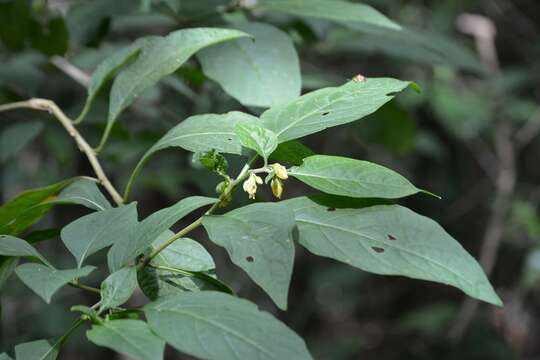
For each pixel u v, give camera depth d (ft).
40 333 6.04
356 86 2.71
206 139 2.70
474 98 7.47
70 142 4.74
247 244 2.39
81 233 2.64
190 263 2.65
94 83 3.19
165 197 6.80
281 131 2.64
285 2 3.42
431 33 4.21
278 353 2.28
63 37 3.94
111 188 3.00
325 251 2.48
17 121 4.44
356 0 5.61
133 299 6.36
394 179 2.52
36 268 2.43
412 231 2.51
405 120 4.67
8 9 3.88
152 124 4.47
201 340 2.30
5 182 5.99
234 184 2.56
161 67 3.03
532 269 7.47
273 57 3.24
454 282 2.42
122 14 3.77
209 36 3.01
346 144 7.31
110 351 6.86
